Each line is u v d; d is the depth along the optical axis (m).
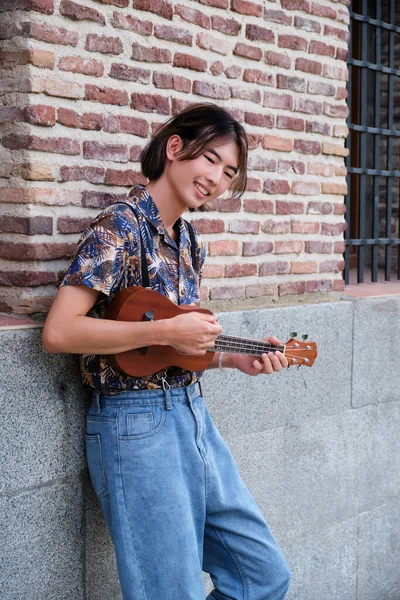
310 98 3.67
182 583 2.38
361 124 4.32
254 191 3.44
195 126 2.41
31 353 2.51
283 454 3.62
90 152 2.72
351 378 3.97
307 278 3.76
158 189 2.48
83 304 2.26
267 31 3.41
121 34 2.80
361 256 4.43
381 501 4.27
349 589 4.11
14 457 2.50
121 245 2.29
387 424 4.25
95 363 2.41
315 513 3.85
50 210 2.61
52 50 2.57
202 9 3.11
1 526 2.49
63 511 2.65
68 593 2.71
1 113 2.57
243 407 3.39
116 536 2.39
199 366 2.48
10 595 2.54
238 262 3.40
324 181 3.80
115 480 2.39
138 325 2.24
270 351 2.67
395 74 4.50
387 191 4.59
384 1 5.68
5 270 2.63
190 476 2.47
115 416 2.41
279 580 2.69
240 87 3.32
